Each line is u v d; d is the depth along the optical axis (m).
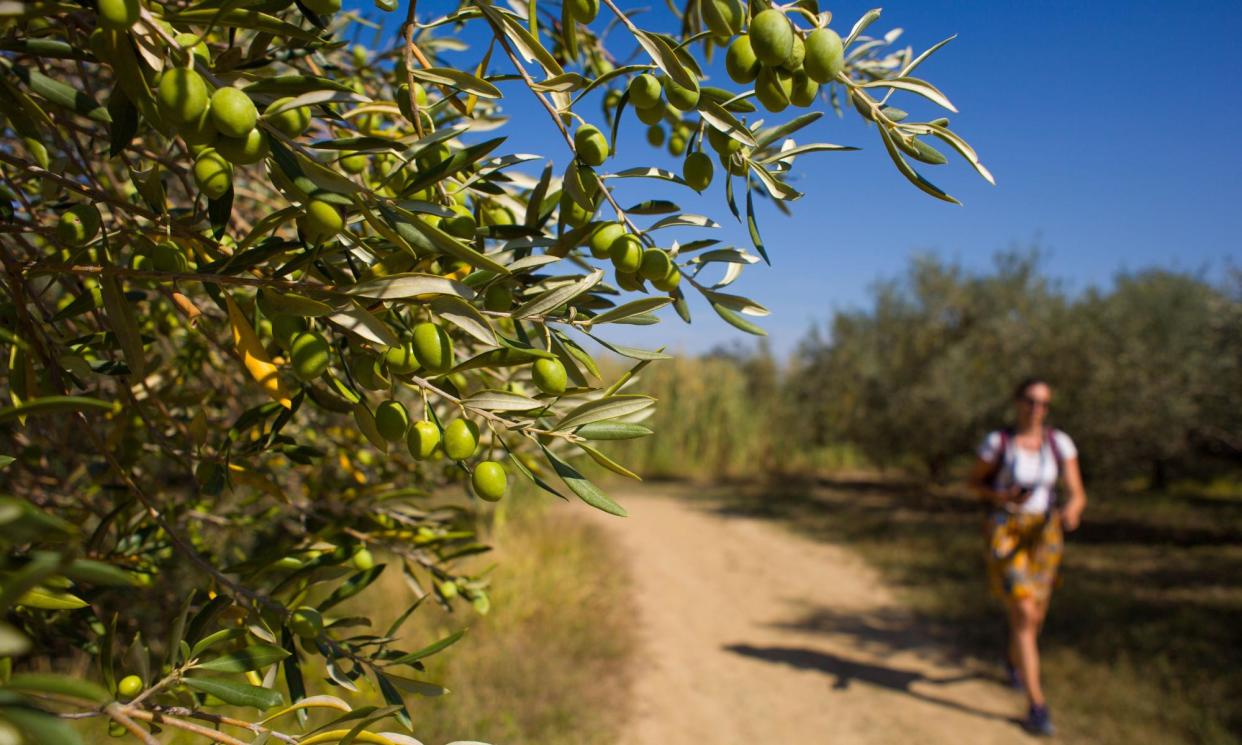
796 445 19.64
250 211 1.93
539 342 0.97
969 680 5.09
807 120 0.96
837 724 4.53
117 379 1.16
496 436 0.86
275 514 1.78
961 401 12.86
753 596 7.36
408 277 0.77
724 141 0.91
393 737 0.76
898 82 0.83
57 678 0.45
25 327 0.89
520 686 4.68
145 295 1.05
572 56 0.89
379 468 2.19
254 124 0.66
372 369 0.84
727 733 4.43
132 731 0.68
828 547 9.65
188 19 0.70
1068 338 11.81
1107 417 10.97
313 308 0.75
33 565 0.43
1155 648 5.41
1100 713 4.45
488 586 1.75
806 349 18.33
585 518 10.93
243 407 2.07
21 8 0.61
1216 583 7.46
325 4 0.77
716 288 1.02
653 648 5.79
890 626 6.36
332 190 0.71
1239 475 13.83
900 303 15.50
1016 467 4.25
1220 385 10.31
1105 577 7.71
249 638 1.04
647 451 18.23
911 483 16.22
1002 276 14.32
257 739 0.76
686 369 19.28
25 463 1.57
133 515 1.35
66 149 0.99
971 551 8.94
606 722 4.45
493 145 0.78
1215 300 10.77
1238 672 4.84
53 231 0.91
